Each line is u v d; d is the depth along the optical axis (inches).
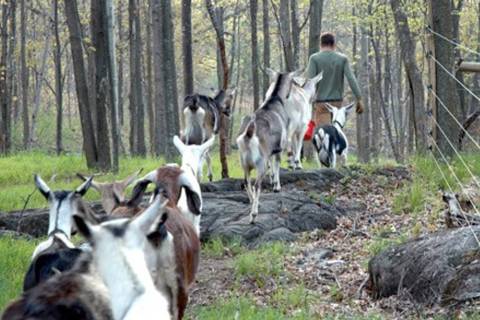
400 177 602.9
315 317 356.5
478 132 834.2
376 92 1371.8
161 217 251.4
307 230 525.7
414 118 753.0
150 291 186.4
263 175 526.0
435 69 529.0
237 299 382.0
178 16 1753.2
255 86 1098.1
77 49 821.2
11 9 1309.1
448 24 557.6
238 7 1726.1
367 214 542.3
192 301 398.6
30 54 1475.1
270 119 542.3
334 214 542.6
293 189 586.6
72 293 180.1
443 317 335.3
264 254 465.7
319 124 706.2
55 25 1270.9
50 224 327.6
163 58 919.0
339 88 702.5
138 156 1055.0
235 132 1815.9
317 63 699.4
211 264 467.2
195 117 645.9
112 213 293.1
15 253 463.2
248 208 538.6
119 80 1439.5
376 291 388.2
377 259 394.0
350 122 1993.1
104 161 821.2
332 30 2036.2
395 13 805.2
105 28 818.2
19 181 797.9
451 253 362.0
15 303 179.9
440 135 564.4
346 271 432.1
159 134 1021.8
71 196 332.2
